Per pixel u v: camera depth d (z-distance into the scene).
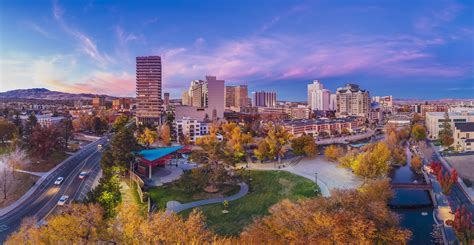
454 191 96.38
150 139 166.00
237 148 143.62
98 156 138.12
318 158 146.75
